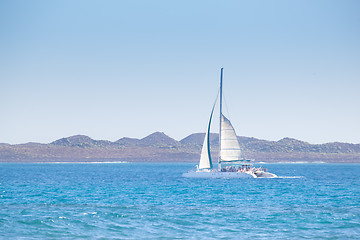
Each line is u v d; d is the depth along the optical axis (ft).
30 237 226.79
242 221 274.36
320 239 226.99
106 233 237.66
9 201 378.12
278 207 342.23
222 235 235.20
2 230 240.32
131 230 245.24
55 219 272.72
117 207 335.06
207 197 419.13
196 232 241.76
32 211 308.81
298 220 278.05
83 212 304.71
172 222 269.44
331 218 285.43
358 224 264.72
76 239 224.33
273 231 245.24
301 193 468.75
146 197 416.67
